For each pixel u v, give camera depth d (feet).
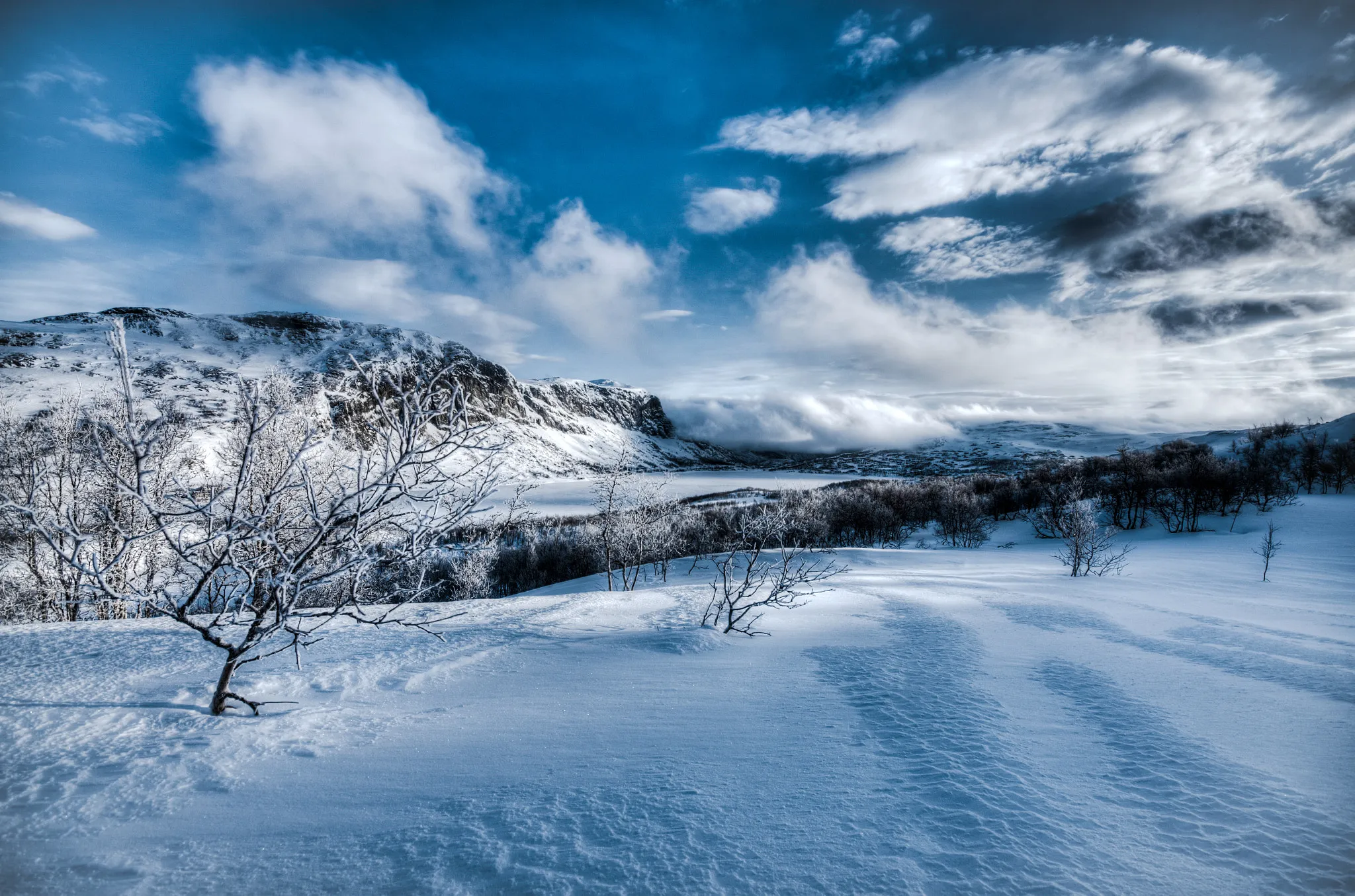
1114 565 111.34
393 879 9.28
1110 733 15.48
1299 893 8.59
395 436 15.69
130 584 14.75
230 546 14.58
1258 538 151.02
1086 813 11.17
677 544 147.33
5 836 10.46
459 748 15.02
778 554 117.60
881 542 212.23
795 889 8.87
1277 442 279.08
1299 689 19.94
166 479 13.64
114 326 12.82
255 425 14.20
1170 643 28.76
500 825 10.97
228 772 13.41
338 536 16.35
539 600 49.93
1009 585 70.85
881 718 16.87
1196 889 8.73
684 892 8.80
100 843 10.39
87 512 33.04
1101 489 225.15
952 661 24.43
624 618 37.99
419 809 11.72
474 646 27.66
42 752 14.10
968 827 10.64
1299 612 46.55
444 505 16.80
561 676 22.53
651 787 12.53
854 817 11.12
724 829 10.70
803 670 23.15
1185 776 12.76
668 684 21.11
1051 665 23.76
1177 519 185.47
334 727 16.57
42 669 22.09
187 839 10.59
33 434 41.81
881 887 8.90
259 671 22.25
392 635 29.73
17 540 42.55
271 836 10.69
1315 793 11.93
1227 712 17.40
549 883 9.06
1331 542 138.31
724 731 16.10
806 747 14.75
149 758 13.93
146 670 22.12
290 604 16.53
